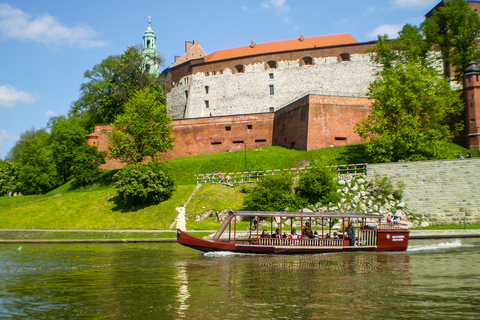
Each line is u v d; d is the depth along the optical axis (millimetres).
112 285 18422
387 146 48625
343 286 17703
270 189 42906
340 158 54688
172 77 99625
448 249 28641
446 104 52625
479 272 20453
